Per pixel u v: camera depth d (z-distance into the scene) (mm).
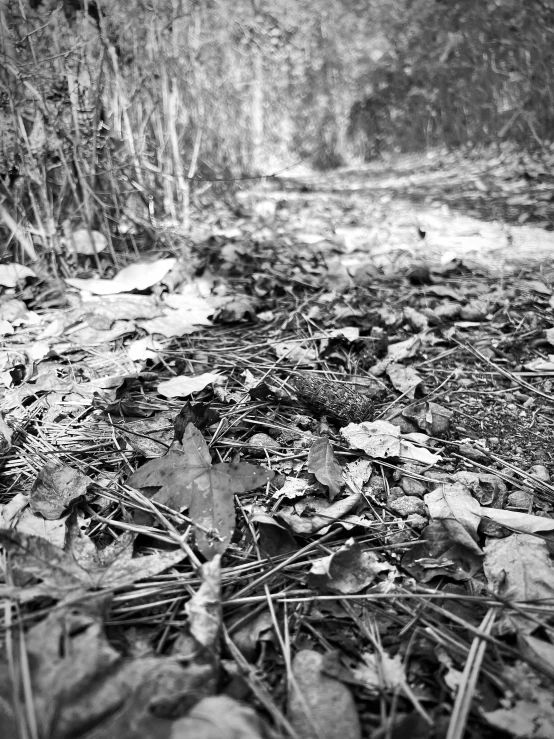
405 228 1122
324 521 360
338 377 547
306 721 247
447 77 1985
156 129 897
